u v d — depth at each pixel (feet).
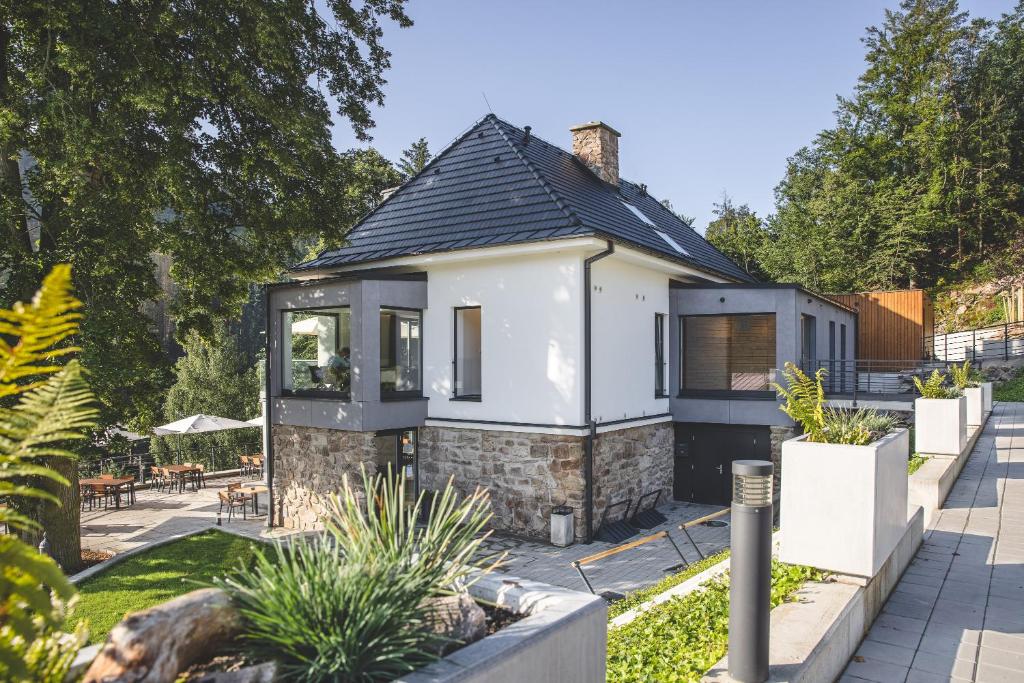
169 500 57.11
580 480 38.32
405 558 9.11
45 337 5.26
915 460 32.86
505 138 52.39
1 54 32.37
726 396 47.62
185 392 113.29
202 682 6.36
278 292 44.83
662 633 14.28
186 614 6.48
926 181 124.47
